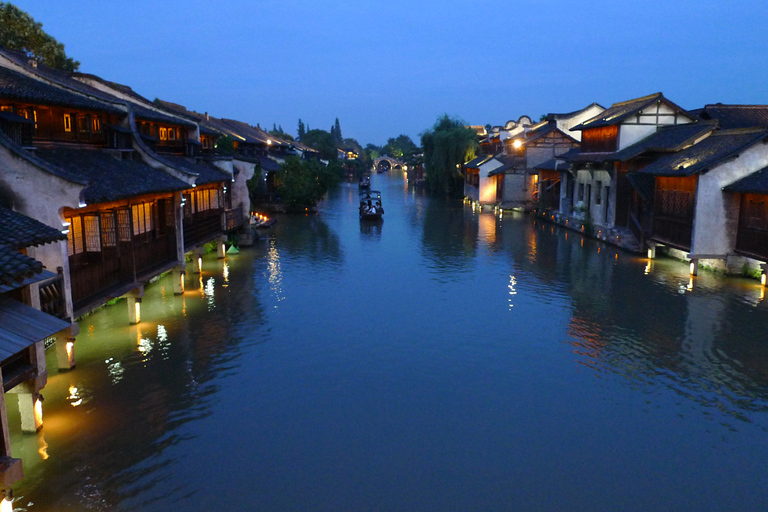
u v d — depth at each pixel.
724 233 22.78
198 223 23.78
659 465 9.57
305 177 51.00
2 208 10.20
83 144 17.80
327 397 12.16
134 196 15.38
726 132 24.86
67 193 11.89
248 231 31.77
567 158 38.59
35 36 33.47
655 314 17.97
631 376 13.20
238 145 52.72
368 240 34.00
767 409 11.56
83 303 13.66
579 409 11.59
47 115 16.19
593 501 8.62
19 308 9.05
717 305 18.88
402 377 13.20
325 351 14.83
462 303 19.42
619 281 22.56
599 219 34.53
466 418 11.22
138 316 17.02
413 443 10.29
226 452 9.98
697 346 15.09
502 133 62.28
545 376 13.23
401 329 16.58
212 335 16.06
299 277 23.56
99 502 8.56
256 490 8.89
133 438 10.45
